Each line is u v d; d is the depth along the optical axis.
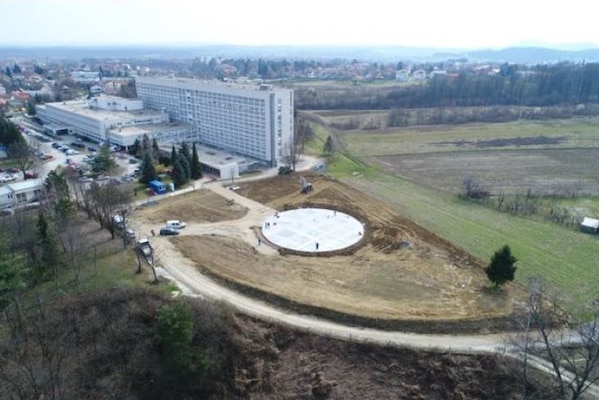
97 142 141.88
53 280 59.66
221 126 131.00
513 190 104.12
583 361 48.88
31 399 44.19
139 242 68.88
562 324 55.06
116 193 79.69
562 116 193.75
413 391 48.41
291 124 122.06
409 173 117.50
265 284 61.72
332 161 127.44
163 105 153.75
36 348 49.56
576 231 82.19
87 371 48.75
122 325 52.25
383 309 57.03
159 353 50.50
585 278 65.75
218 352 51.12
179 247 71.19
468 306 58.19
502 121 186.50
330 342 52.22
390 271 67.00
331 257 71.06
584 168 121.56
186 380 48.81
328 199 95.38
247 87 123.88
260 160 122.19
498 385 47.94
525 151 139.12
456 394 47.72
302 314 56.34
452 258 71.06
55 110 162.62
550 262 70.31
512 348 50.91
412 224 83.12
